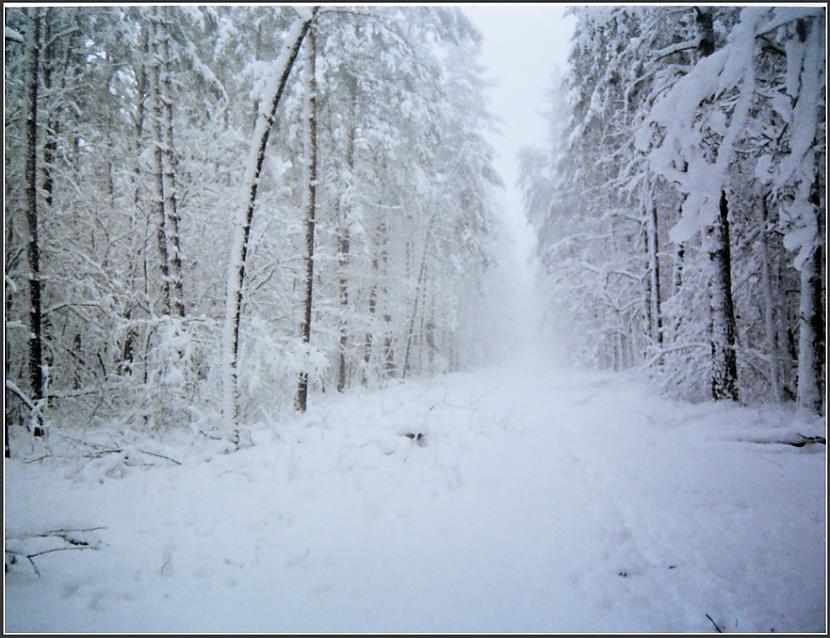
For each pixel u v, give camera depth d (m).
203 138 10.06
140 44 9.70
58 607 3.07
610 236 17.48
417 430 7.87
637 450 6.93
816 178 6.72
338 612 3.07
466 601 3.21
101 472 5.87
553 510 4.86
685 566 3.70
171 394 7.73
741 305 11.31
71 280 9.00
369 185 14.73
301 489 5.43
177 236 8.48
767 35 6.25
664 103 6.86
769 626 2.92
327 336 13.12
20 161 8.72
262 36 11.10
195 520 4.57
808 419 7.23
